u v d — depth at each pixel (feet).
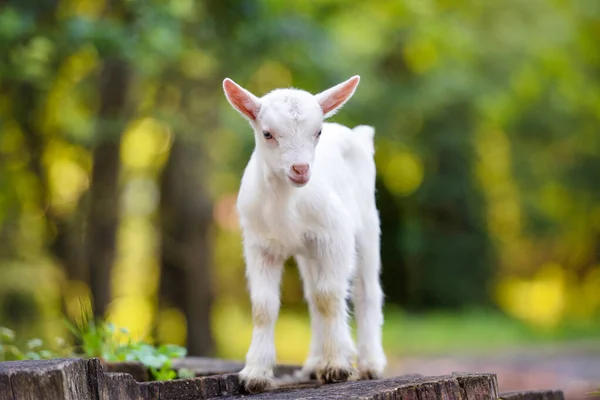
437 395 17.63
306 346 73.10
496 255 98.78
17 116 49.16
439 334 73.46
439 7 67.56
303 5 54.39
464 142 88.74
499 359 55.52
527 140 95.20
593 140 96.48
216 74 48.88
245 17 46.39
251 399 17.72
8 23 40.57
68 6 46.34
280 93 19.25
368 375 21.81
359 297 22.43
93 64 47.50
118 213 49.01
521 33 79.97
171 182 57.52
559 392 23.50
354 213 21.79
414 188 93.81
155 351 24.30
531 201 101.55
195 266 57.67
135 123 50.55
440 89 77.82
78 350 28.58
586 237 111.45
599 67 85.40
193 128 49.85
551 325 83.76
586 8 78.74
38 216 55.11
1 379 14.98
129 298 66.33
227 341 71.41
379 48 74.43
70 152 54.39
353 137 22.58
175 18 42.37
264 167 19.56
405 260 94.73
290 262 92.68
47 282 55.62
